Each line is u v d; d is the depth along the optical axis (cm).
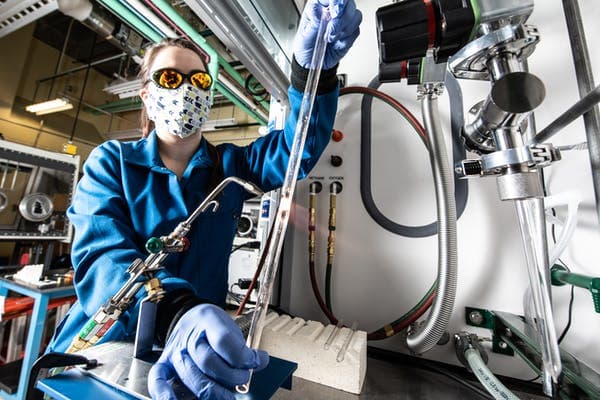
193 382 32
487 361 68
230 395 33
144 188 69
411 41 37
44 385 33
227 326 35
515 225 75
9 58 329
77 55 382
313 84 48
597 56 70
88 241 54
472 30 35
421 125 88
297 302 96
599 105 50
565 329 67
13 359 162
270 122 118
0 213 170
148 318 41
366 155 92
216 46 158
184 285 46
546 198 63
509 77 36
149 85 76
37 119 380
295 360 64
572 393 45
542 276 49
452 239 68
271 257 41
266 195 110
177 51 76
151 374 32
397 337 82
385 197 89
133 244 56
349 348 63
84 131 439
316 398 58
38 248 187
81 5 134
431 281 81
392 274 86
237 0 76
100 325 43
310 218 94
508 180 42
